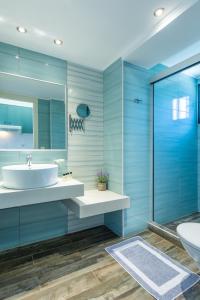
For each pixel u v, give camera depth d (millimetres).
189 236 1327
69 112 2213
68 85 2207
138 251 1840
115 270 1562
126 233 2158
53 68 2105
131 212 2184
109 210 1895
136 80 2201
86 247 1932
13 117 1903
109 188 2334
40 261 1700
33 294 1317
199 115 2850
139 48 1851
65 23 1559
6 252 1844
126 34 1711
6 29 1632
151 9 1410
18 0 1323
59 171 2113
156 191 2406
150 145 2328
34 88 2006
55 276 1499
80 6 1381
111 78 2277
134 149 2193
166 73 2045
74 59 2166
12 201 1407
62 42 1835
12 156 1888
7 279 1469
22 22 1544
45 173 1555
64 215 2201
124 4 1361
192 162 2824
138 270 1558
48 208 2102
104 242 2025
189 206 2793
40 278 1478
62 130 2164
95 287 1378
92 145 2377
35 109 2010
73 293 1323
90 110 2357
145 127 2283
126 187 2127
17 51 1910
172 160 2576
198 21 1458
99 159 2430
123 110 2102
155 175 2391
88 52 2020
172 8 1399
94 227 2406
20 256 1777
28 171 1483
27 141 1968
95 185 2400
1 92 1854
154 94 2350
